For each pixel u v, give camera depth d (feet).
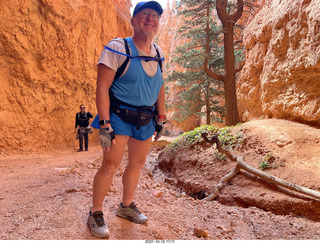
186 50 66.28
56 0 28.37
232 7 56.24
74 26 33.27
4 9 24.06
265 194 16.19
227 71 46.24
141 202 11.28
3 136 25.32
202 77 72.59
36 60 28.45
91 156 26.09
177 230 9.21
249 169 18.20
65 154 28.35
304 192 14.39
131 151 8.32
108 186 7.77
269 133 21.99
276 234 10.83
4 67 25.89
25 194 10.96
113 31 46.80
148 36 7.23
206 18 52.37
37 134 29.94
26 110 28.04
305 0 23.09
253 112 37.40
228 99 45.70
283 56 27.35
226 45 46.57
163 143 50.57
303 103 23.70
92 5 36.94
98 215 7.68
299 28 23.81
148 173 20.39
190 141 27.84
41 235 7.13
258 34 33.47
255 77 35.24
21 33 26.13
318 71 21.62
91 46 39.50
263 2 51.34
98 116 7.65
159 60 7.66
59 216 8.47
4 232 7.24
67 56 32.78
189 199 15.03
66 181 13.38
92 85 42.27
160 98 8.57
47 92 31.71
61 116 35.50
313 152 18.01
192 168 23.93
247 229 11.23
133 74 7.04
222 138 24.59
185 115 82.07
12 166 18.01
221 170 20.71
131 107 7.39
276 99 28.14
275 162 18.52
